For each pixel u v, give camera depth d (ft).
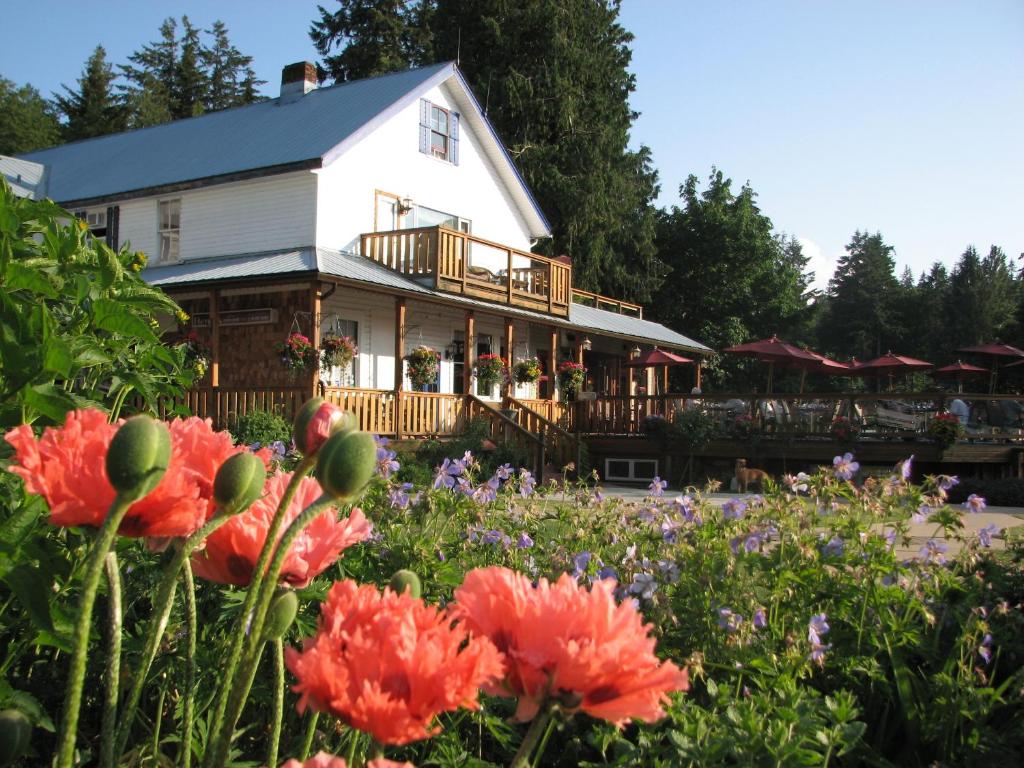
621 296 131.75
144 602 8.56
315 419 2.96
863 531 11.27
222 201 58.70
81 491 2.64
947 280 332.39
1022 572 13.70
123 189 62.08
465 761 6.73
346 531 3.58
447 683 2.32
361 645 2.44
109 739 2.84
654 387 103.14
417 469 43.32
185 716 3.55
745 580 10.21
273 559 2.94
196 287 50.29
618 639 2.60
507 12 116.37
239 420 43.21
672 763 6.54
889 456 55.57
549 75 115.44
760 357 75.31
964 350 88.53
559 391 73.51
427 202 65.51
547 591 2.85
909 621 10.83
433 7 128.98
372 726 2.28
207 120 73.56
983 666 11.48
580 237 117.60
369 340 59.62
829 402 58.90
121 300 7.98
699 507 12.01
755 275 153.89
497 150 71.87
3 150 149.18
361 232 59.21
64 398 5.91
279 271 47.75
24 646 6.02
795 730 6.92
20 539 4.88
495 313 61.82
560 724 3.04
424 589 9.73
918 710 10.00
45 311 6.34
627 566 10.53
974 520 31.07
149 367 9.40
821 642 10.31
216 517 2.99
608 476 63.93
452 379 67.72
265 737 7.31
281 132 62.54
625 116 129.59
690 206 152.66
